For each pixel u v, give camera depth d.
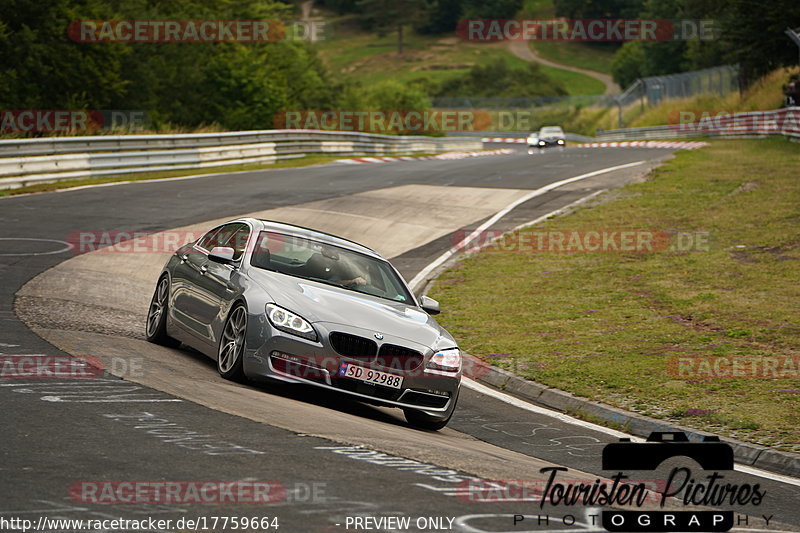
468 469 18.75
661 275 50.66
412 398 24.53
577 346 37.28
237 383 24.98
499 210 73.19
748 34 164.38
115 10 148.50
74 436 17.30
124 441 17.30
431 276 52.31
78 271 43.16
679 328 39.81
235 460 16.73
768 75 182.00
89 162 83.81
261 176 93.50
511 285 49.78
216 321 26.39
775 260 52.56
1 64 120.62
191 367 26.67
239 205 70.12
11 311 31.91
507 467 19.95
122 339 29.83
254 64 169.62
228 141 107.50
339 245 29.16
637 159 111.44
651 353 35.88
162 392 21.91
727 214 66.81
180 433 18.27
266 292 24.91
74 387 21.48
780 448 24.61
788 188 76.31
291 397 24.91
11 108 117.25
